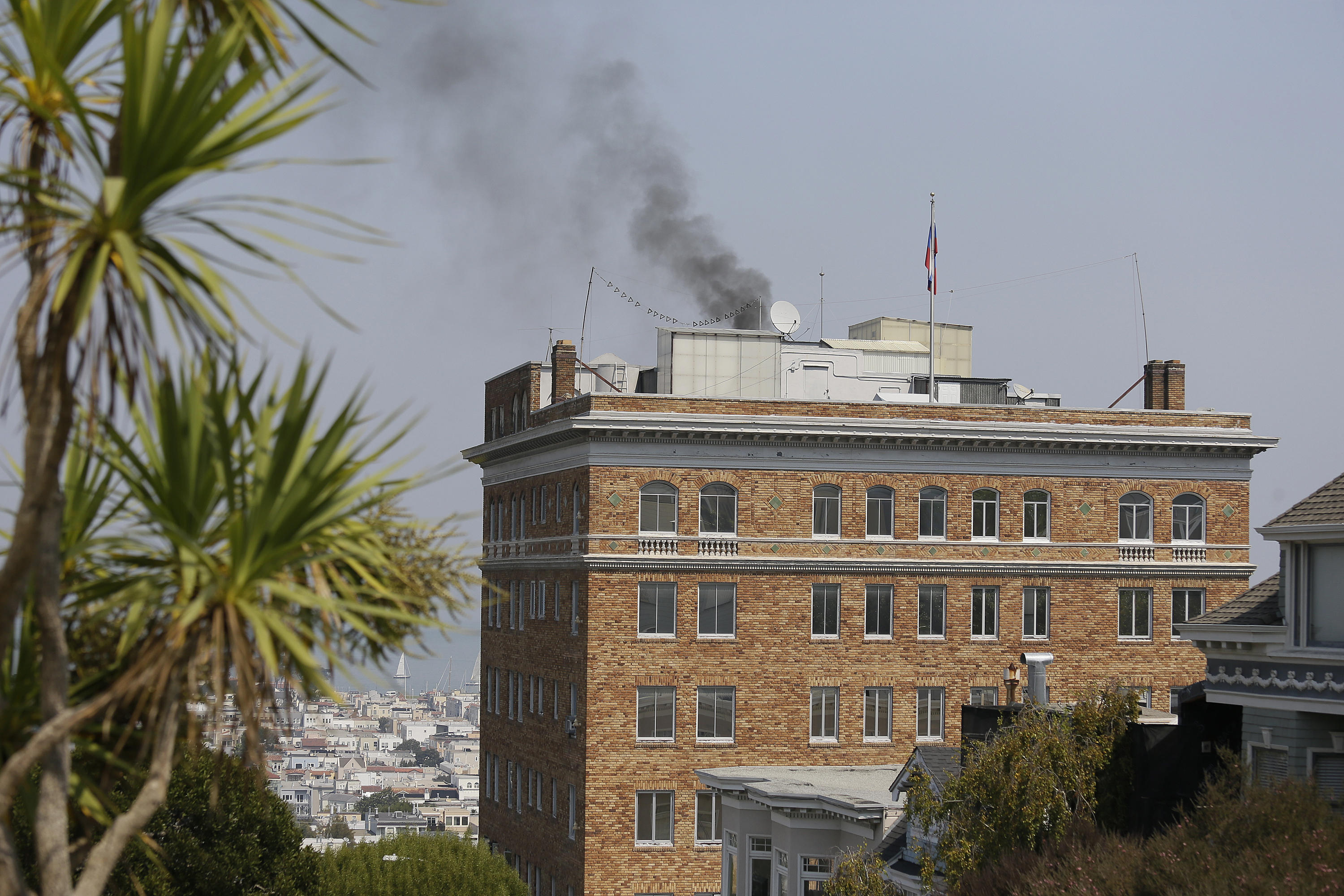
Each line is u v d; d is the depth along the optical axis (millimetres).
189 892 69875
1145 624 154375
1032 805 68562
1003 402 178375
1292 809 57500
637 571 142750
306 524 24453
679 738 142750
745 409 146125
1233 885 52219
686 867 141500
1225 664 74250
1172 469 155250
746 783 122125
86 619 26219
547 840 152750
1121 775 73125
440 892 123062
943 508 150125
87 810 25906
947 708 148500
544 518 156875
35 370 22797
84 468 26469
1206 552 155500
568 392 160500
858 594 147125
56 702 23625
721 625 144250
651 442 143625
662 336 166625
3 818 23141
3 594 23094
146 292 21906
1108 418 154375
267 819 74375
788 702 145000
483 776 180375
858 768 136250
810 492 146625
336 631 25328
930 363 154875
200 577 24234
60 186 22203
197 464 24266
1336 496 69188
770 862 122188
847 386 174250
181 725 27750
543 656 156125
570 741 145625
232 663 25078
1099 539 153250
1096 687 77188
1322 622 68688
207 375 24344
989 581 150125
